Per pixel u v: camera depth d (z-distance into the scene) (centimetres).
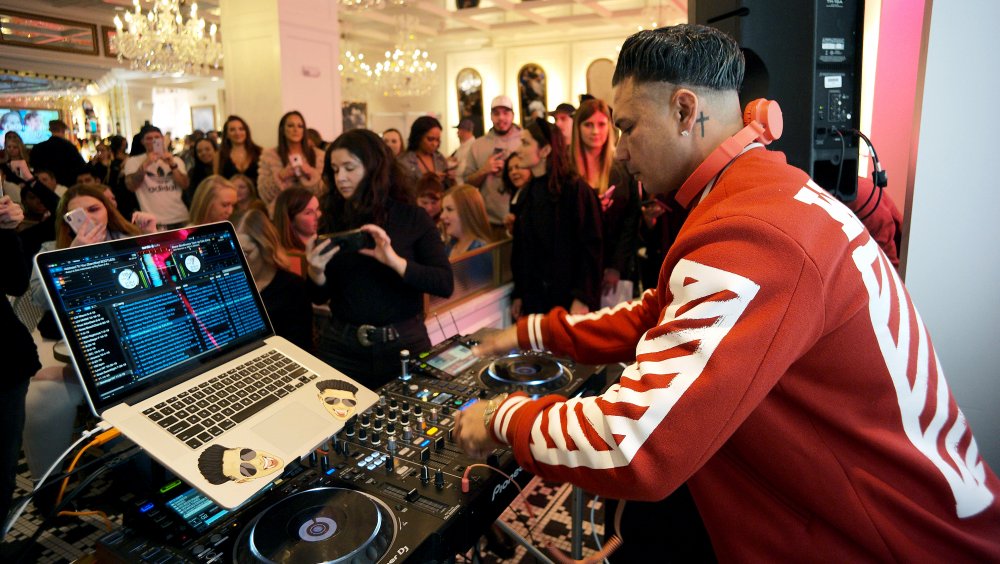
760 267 64
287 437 90
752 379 63
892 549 73
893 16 230
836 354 70
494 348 123
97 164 398
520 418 76
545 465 72
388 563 76
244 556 78
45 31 663
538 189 298
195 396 91
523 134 298
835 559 76
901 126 238
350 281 182
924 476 73
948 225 136
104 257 88
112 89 776
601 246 290
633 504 105
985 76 127
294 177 375
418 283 176
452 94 1112
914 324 78
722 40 78
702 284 66
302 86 445
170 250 98
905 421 75
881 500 73
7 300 163
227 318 105
